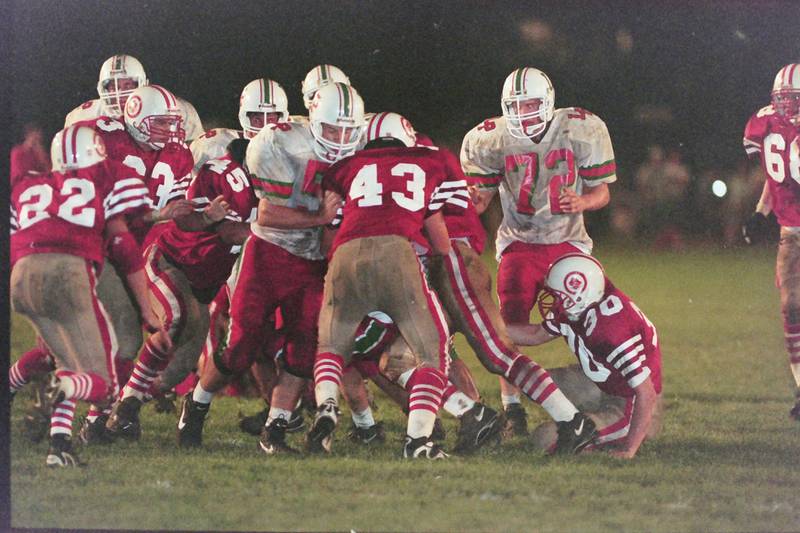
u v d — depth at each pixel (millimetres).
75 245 13391
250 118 18156
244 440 15203
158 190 16516
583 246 17609
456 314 14500
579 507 11906
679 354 22672
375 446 14953
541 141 17406
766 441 15359
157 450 14422
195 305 15719
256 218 16078
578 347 14578
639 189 47781
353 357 14750
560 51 49000
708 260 40750
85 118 19031
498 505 11906
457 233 15398
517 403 16141
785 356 22406
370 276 13469
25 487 12562
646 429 14289
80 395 13047
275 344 15430
